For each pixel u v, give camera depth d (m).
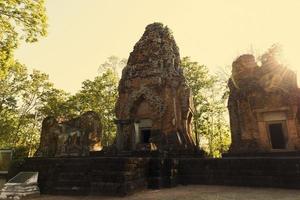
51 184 12.47
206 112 37.25
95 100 38.50
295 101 18.02
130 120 20.28
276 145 18.48
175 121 22.00
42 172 12.96
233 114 19.83
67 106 38.28
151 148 18.45
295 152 16.61
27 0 15.16
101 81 39.00
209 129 38.12
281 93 18.53
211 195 10.59
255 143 18.47
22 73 36.78
